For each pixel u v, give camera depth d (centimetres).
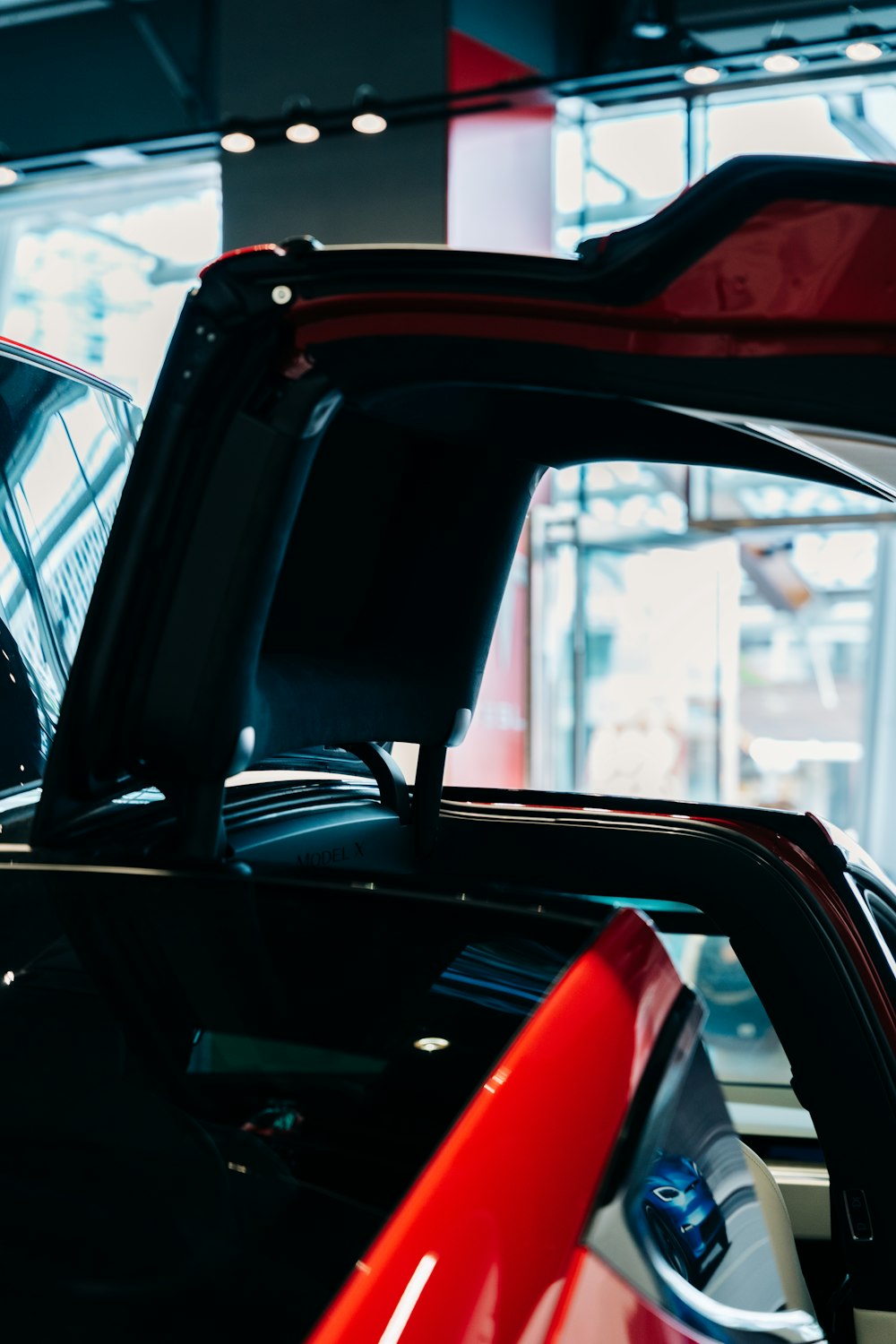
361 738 114
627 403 104
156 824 97
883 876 155
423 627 126
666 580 915
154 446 84
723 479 788
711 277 72
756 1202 92
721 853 142
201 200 877
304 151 787
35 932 73
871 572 1163
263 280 81
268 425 84
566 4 694
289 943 71
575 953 70
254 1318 47
